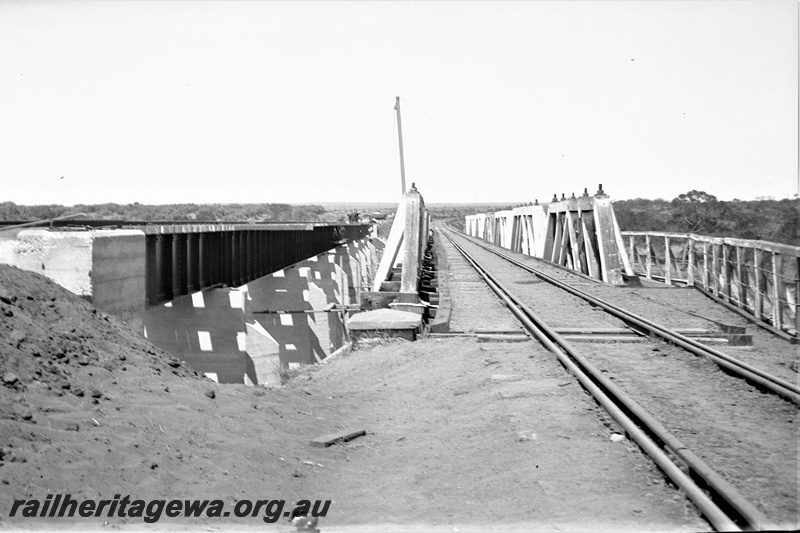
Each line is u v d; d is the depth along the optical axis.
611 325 13.98
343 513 5.16
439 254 42.34
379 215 116.25
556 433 6.69
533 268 30.00
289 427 7.25
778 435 6.38
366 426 7.86
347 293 43.25
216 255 20.67
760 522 4.23
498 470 5.94
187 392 7.16
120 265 10.45
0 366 5.61
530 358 10.52
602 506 4.89
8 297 6.75
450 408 8.36
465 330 13.70
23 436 4.87
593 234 25.00
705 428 6.60
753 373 8.66
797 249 12.49
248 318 23.50
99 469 4.88
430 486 5.74
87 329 7.31
